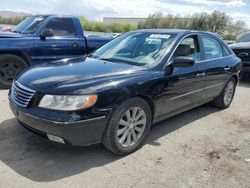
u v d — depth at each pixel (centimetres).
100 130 325
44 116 306
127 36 484
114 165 338
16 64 654
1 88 655
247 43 914
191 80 443
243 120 529
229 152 392
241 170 347
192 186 309
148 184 307
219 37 553
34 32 673
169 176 324
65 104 304
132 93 342
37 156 346
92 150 368
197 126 481
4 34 647
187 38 453
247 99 689
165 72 392
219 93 558
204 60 482
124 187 299
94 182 304
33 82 333
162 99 393
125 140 357
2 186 287
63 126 300
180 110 452
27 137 392
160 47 423
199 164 354
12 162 330
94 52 486
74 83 320
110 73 355
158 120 412
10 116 467
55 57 701
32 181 298
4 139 384
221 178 328
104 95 319
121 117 339
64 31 713
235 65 572
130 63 408
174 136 432
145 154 369
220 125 495
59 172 317
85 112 308
